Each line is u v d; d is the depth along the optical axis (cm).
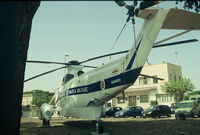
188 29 755
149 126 1495
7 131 517
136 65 1005
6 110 509
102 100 1210
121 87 1078
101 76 1212
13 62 504
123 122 1892
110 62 1188
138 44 1008
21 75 619
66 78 1722
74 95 1473
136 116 2844
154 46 934
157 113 2448
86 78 1349
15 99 533
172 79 4956
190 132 1170
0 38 470
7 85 500
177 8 662
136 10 574
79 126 1669
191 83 4481
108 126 1546
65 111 1647
